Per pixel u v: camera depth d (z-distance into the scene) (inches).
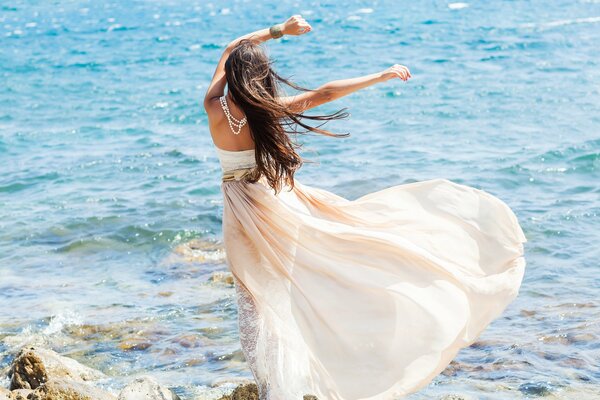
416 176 471.5
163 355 256.7
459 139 561.6
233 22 1521.9
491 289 171.8
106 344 267.6
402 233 185.3
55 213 431.5
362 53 1018.1
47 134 658.8
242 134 176.1
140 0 2118.6
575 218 378.9
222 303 302.4
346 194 447.2
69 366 236.4
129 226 401.4
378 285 169.2
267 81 173.5
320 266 171.8
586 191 424.2
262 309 171.5
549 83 753.6
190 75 954.1
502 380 225.1
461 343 167.6
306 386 170.2
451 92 738.2
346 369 166.9
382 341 166.6
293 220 174.4
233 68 170.1
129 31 1449.3
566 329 258.7
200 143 604.7
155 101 791.7
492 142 546.0
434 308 166.7
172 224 403.9
